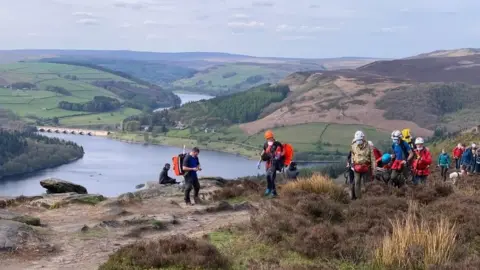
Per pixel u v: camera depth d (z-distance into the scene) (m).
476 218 10.19
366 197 12.62
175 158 14.80
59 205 14.07
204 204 14.74
